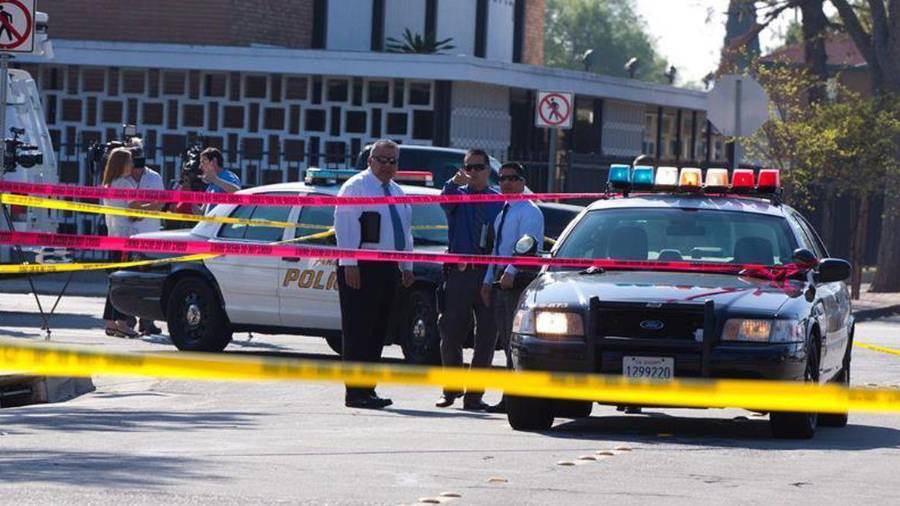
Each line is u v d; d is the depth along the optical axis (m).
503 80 92.12
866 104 95.94
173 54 90.50
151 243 34.56
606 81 103.50
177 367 21.66
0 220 62.03
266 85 93.12
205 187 58.34
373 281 38.34
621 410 39.09
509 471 27.27
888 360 56.34
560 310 33.16
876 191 96.12
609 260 35.56
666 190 39.00
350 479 25.92
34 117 67.00
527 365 33.25
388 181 39.22
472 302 39.16
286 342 54.72
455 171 68.12
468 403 38.69
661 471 27.73
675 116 120.56
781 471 28.12
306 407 37.88
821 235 105.88
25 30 46.16
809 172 95.56
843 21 105.69
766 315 32.69
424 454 29.25
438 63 88.50
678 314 32.66
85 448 29.16
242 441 30.72
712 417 37.91
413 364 45.72
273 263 47.84
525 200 38.97
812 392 24.36
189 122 94.00
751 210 37.25
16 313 61.97
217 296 48.81
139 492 24.11
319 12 104.31
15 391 37.66
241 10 98.06
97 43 90.81
